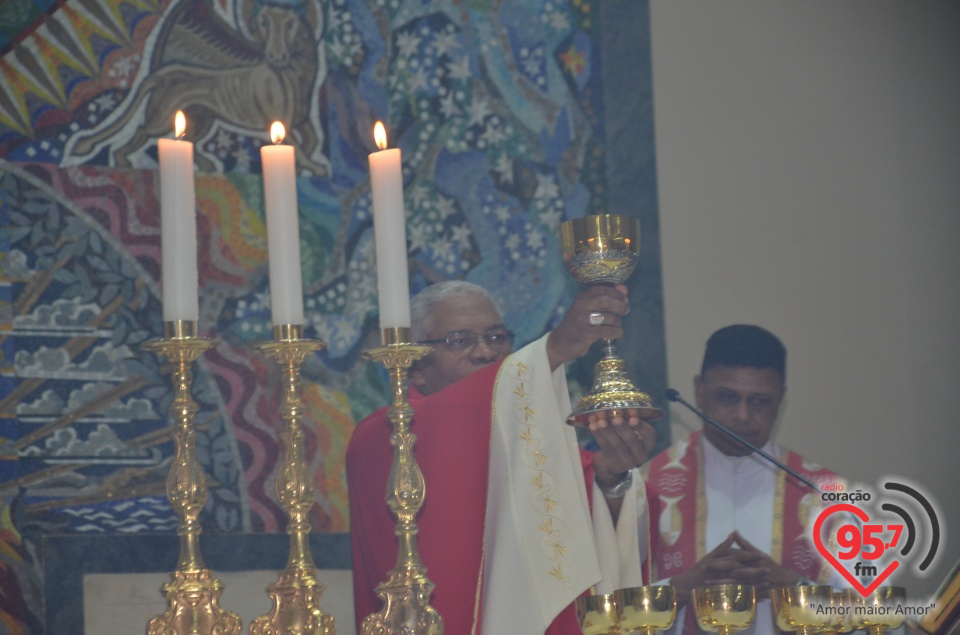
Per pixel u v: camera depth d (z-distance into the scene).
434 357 6.45
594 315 6.58
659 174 6.88
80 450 5.93
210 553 5.99
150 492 5.96
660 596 5.39
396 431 5.20
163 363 6.10
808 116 7.12
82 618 5.76
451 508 6.21
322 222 6.45
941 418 6.88
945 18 7.34
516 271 6.62
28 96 6.20
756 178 6.99
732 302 6.82
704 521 6.53
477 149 6.71
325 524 6.18
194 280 4.96
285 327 5.06
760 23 7.17
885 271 7.00
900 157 7.16
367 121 6.60
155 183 6.26
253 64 6.50
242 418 6.15
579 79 6.89
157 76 6.36
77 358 6.01
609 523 6.36
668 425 6.62
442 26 6.77
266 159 5.13
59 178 6.15
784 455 6.70
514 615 6.09
